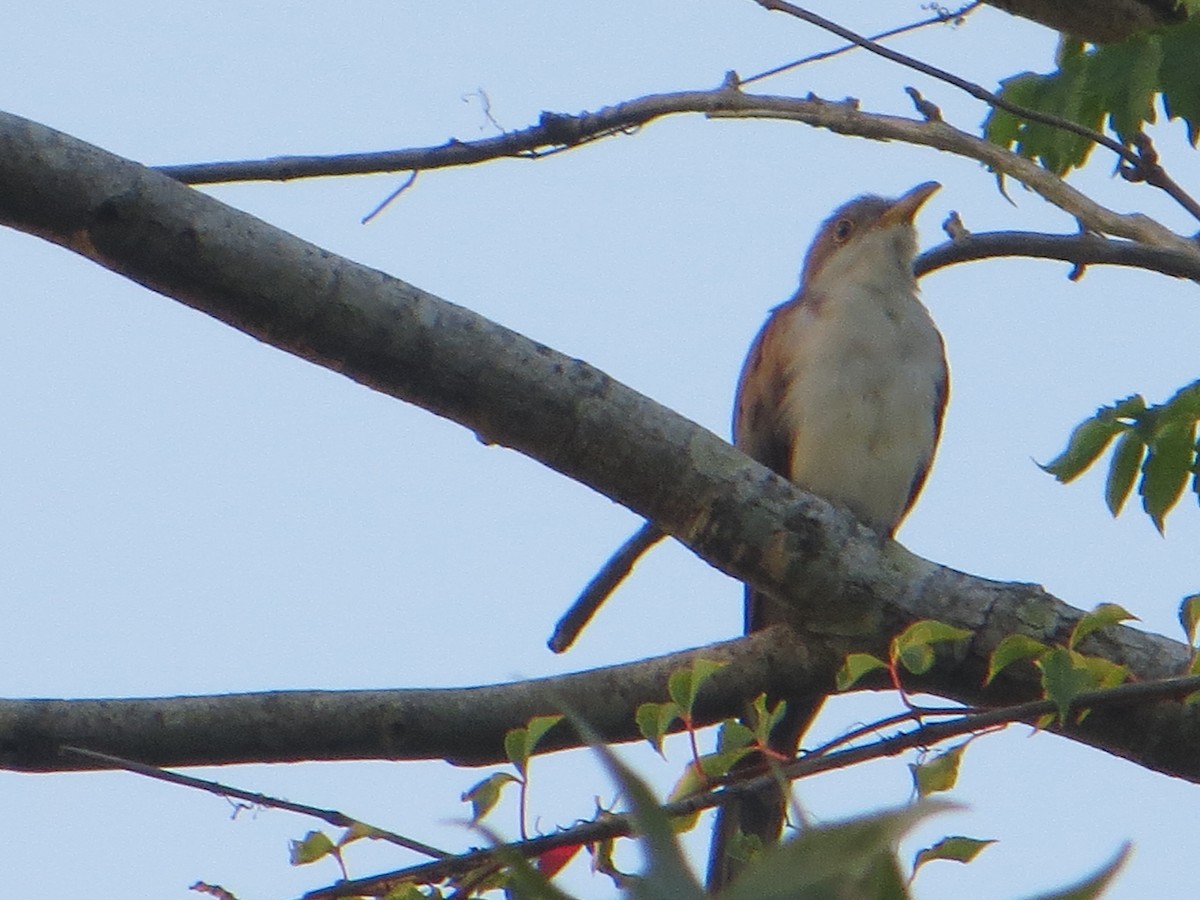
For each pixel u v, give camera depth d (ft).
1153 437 27.35
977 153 30.60
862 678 27.81
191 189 23.32
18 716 26.71
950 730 22.35
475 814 21.88
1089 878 8.35
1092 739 27.43
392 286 24.09
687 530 26.27
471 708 27.99
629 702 28.27
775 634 28.66
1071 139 32.68
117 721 27.02
